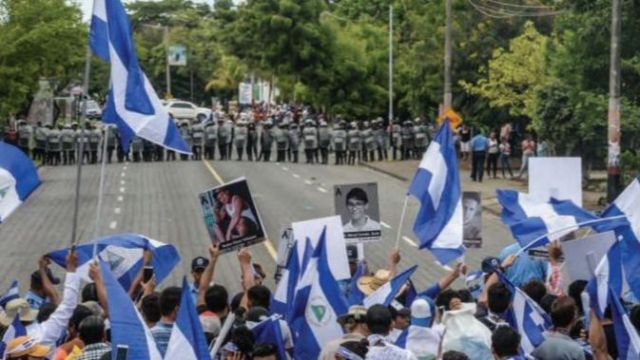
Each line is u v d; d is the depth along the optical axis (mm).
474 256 37625
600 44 52500
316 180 64812
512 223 20609
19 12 64125
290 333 15977
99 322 14109
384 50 103188
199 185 61031
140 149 76438
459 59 78000
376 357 13219
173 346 12930
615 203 19750
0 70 63875
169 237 41875
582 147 57094
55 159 74812
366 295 18266
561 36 65312
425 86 80812
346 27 110438
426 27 81000
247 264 18469
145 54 148375
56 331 15500
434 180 19312
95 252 17547
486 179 66062
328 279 15984
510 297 16391
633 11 50875
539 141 62500
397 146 80188
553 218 20375
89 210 50062
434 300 18141
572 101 54156
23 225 45531
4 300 18078
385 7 129625
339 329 15875
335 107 101625
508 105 71375
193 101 154000
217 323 15781
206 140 78375
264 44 101750
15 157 16797
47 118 83375
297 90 107188
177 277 32969
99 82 100750
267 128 78438
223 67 151000
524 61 66312
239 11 102625
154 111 18469
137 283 18641
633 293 17984
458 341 14703
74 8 66562
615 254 15969
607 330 15312
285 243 20766
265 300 17078
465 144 77188
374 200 21750
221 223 18531
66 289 15828
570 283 18969
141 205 51812
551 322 15602
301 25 100438
